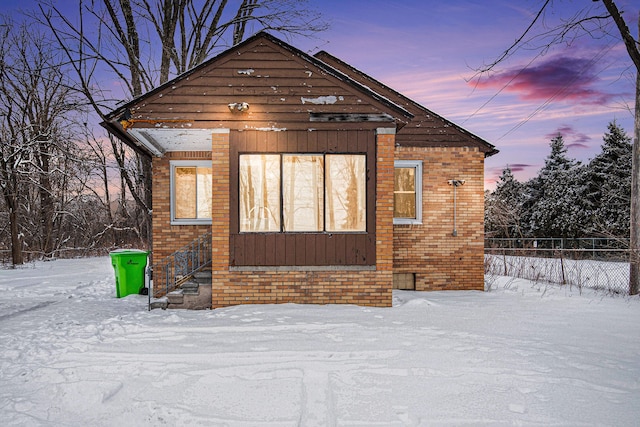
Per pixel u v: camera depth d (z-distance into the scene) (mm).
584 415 3510
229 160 8328
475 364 4730
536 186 43281
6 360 4984
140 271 10789
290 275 8281
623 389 4055
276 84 8414
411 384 4164
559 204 35281
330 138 8398
